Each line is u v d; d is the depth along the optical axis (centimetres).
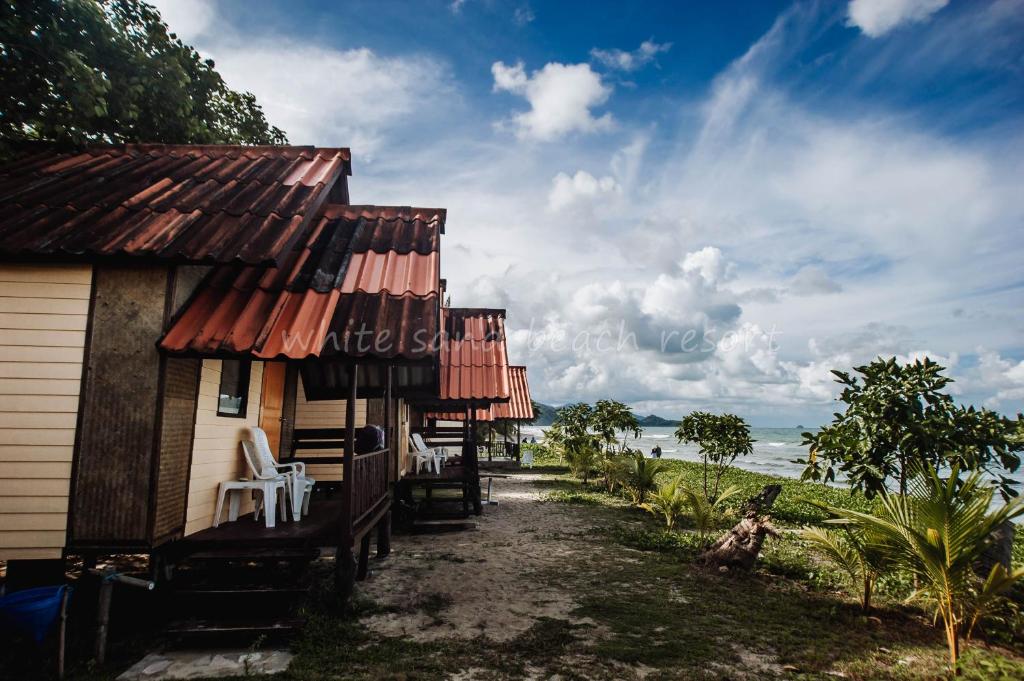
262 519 705
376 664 490
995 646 573
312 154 963
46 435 530
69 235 577
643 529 1175
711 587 751
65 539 518
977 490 564
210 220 666
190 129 1135
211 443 649
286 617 562
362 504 693
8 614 430
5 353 539
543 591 719
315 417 1096
